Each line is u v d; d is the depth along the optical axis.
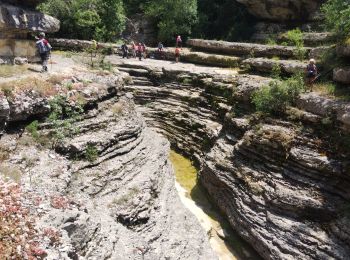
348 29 15.24
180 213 12.95
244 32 29.59
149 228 11.18
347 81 14.07
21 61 14.38
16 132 10.74
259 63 20.48
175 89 23.52
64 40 27.03
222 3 34.06
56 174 10.07
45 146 10.96
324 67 16.42
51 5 28.95
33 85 11.33
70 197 9.30
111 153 12.27
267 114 15.01
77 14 29.17
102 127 12.64
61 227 7.46
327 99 13.33
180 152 20.48
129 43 33.50
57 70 14.01
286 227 11.66
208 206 15.49
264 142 13.84
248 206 13.23
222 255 12.55
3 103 10.08
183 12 32.00
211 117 20.03
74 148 11.18
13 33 14.08
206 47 27.47
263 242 11.86
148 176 12.55
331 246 10.55
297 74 15.77
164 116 22.45
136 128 14.11
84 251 7.69
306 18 27.14
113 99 14.52
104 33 30.36
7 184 8.46
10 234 6.73
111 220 9.69
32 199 8.14
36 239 6.85
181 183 17.34
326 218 11.34
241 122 16.16
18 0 14.23
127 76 17.19
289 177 12.68
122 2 34.31
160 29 32.88
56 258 6.62
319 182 12.01
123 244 8.95
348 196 11.27
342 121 12.04
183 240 11.49
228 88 19.80
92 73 14.43
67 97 12.00
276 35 26.45
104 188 11.11
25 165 10.00
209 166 16.17
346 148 11.83
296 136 13.22
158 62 26.80
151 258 9.23
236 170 14.64
